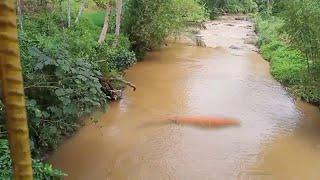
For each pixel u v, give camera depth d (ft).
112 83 48.52
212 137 38.40
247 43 84.48
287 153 35.60
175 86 53.93
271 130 40.19
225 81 56.54
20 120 6.68
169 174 31.60
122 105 45.83
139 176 31.27
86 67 30.12
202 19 100.73
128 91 50.98
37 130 29.35
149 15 67.51
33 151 29.55
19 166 6.82
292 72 56.44
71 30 61.93
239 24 110.22
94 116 39.68
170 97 49.42
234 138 38.29
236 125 41.24
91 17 75.66
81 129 38.42
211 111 44.98
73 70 28.58
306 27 42.96
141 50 69.26
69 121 34.81
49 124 29.94
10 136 6.72
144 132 39.14
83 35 61.36
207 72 61.41
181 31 81.05
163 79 57.00
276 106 46.55
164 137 38.17
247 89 52.85
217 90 52.49
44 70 28.37
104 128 39.37
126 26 69.10
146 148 35.88
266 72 61.57
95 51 54.80
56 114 28.78
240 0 132.98
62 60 28.32
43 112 27.45
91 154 34.27
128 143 36.68
